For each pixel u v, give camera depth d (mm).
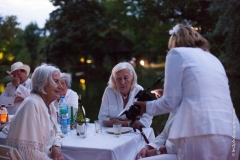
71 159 2309
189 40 2023
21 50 29688
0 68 21703
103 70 27078
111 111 3113
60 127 2732
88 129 2863
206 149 1765
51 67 2383
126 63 3150
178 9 19906
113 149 2201
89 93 16188
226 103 1845
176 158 1959
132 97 3074
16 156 2131
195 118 1783
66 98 3244
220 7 8672
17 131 2188
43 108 2293
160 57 29984
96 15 27266
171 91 1879
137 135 2627
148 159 1998
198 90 1821
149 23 23375
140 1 23203
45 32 28203
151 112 2006
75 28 26484
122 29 26859
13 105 3686
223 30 9305
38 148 2199
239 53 9094
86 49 26672
